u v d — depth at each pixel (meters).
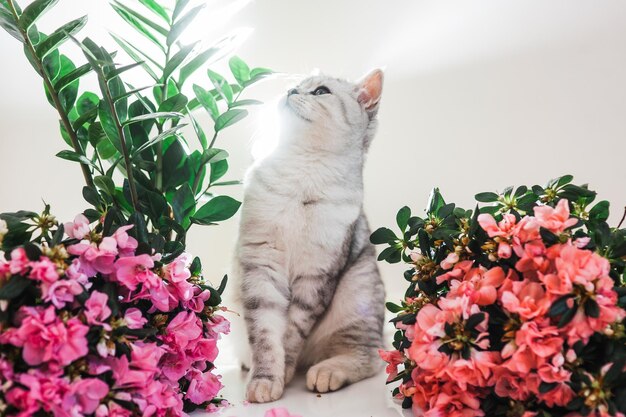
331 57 2.23
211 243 2.29
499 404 1.12
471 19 2.16
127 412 1.04
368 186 2.26
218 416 1.25
